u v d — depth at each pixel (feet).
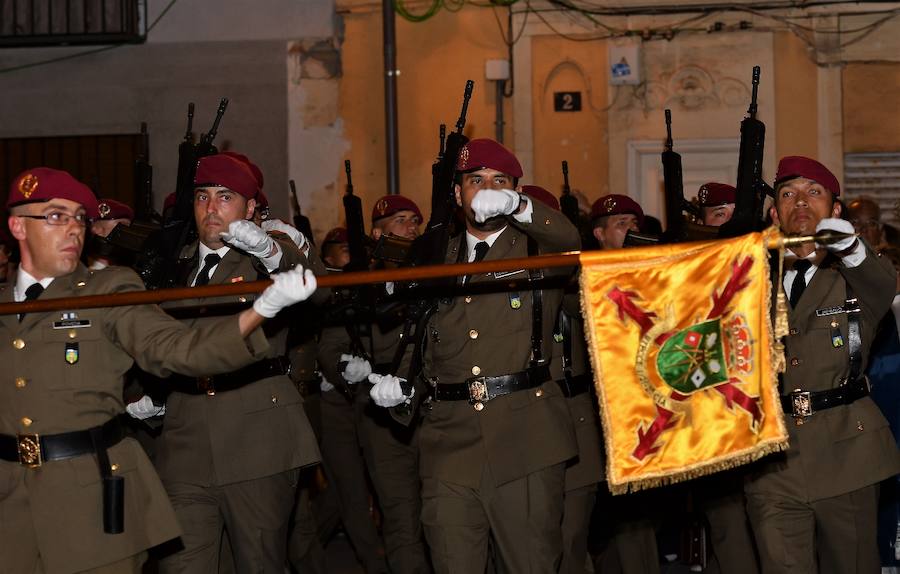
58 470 17.97
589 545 28.76
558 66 49.11
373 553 31.32
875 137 48.47
